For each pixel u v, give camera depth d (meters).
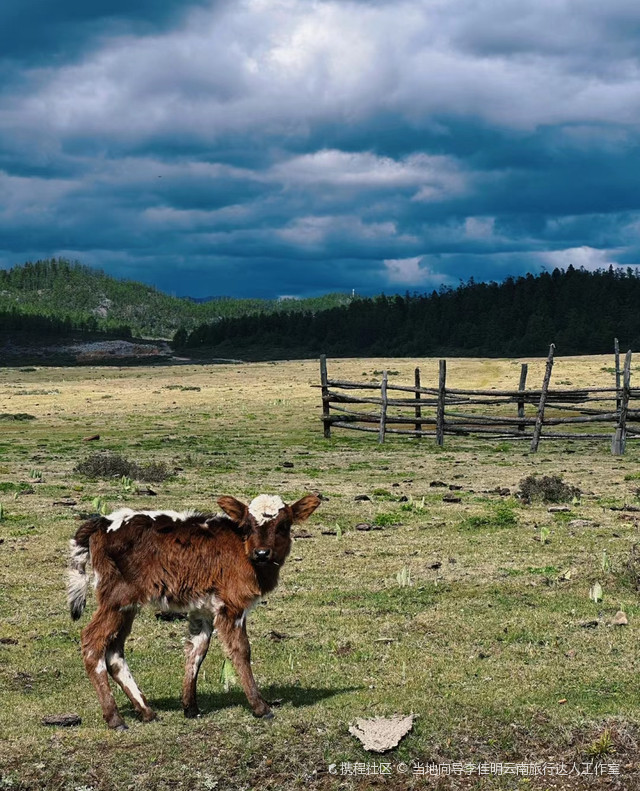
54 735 8.14
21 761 7.73
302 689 9.47
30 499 21.69
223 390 71.25
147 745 7.95
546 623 11.82
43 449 35.41
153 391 70.94
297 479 26.50
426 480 26.36
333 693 9.33
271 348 191.88
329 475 27.64
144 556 8.13
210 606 8.25
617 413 35.56
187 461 31.22
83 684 9.80
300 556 15.91
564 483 24.38
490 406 55.09
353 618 12.22
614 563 14.74
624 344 169.88
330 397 41.22
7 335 185.25
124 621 8.28
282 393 67.44
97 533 8.21
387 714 8.51
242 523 8.08
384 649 10.91
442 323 189.38
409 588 13.70
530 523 18.73
